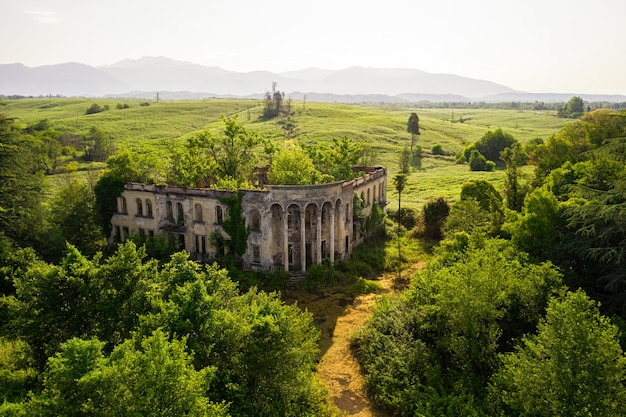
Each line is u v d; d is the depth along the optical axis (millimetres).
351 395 33938
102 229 64000
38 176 54000
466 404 28531
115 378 19734
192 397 20266
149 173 68750
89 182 73750
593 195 43188
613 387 24266
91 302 28875
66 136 144000
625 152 45000
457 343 33562
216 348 27344
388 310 42031
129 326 28625
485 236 50125
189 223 57938
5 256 43781
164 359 20703
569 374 24734
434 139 183750
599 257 38438
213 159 72938
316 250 55688
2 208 45562
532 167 121875
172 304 27891
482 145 161500
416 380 33062
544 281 36312
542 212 45281
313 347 36656
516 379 26406
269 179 63594
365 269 58562
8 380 25688
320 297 50844
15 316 29297
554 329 26750
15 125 54656
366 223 68312
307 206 54031
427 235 73062
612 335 25250
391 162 149125
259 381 27031
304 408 29266
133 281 30234
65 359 20281
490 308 32719
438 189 113938
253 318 28438
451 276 35094
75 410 19391
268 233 53625
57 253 54000
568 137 101000
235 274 53281
